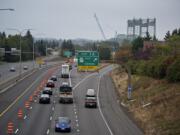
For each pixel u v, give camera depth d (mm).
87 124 55625
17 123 54188
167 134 47156
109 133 49031
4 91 95000
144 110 65438
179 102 60281
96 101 77562
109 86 111875
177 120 52156
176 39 109438
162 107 61938
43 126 52406
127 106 74812
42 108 70625
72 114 65000
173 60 83062
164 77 83500
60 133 47875
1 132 46875
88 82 121500
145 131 51219
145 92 79562
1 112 64438
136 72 109562
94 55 75875
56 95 90000
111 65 197500
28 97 85312
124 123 57219
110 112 68500
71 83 118125
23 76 135375
